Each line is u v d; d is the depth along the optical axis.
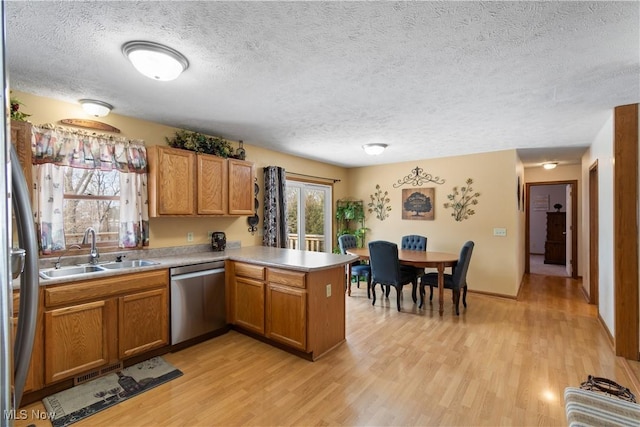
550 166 6.24
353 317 3.91
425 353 2.90
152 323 2.75
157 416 2.00
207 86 2.43
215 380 2.43
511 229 4.76
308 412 2.05
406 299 4.76
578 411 1.49
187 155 3.35
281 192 4.78
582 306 4.39
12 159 0.71
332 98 2.68
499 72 2.19
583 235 5.15
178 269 2.96
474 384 2.37
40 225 2.51
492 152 4.93
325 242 6.20
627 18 1.55
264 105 2.86
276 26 1.64
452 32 1.70
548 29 1.66
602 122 3.37
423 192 5.61
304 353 2.82
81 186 2.84
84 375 2.39
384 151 4.95
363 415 2.02
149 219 3.31
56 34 1.71
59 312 2.22
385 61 2.03
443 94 2.58
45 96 2.63
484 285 4.99
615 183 2.87
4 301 0.57
